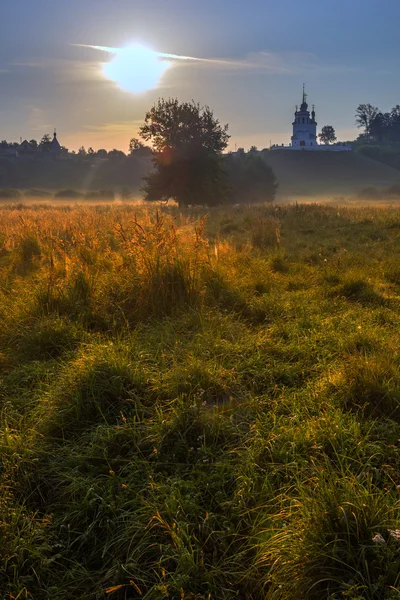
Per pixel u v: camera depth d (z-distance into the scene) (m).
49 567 2.53
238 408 3.85
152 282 6.52
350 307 6.72
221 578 2.38
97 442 3.43
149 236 7.30
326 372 4.38
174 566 2.48
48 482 3.11
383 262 10.01
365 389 3.88
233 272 7.95
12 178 167.25
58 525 2.76
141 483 3.00
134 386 4.12
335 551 2.24
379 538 2.20
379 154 184.88
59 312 6.13
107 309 6.29
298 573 2.25
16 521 2.69
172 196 44.19
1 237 14.39
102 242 10.66
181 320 5.95
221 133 43.25
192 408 3.61
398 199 85.06
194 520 2.71
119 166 186.75
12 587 2.38
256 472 3.06
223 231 16.52
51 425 3.62
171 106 42.44
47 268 8.42
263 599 2.33
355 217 20.02
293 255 11.03
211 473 3.09
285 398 3.97
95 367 4.21
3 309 6.30
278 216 20.89
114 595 2.39
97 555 2.61
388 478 2.95
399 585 2.13
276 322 5.91
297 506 2.61
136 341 5.18
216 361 4.61
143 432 3.50
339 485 2.73
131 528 2.63
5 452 3.26
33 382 4.41
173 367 4.46
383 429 3.44
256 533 2.59
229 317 6.02
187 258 7.04
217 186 44.94
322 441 3.25
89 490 2.86
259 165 75.50
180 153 42.22
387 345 4.87
